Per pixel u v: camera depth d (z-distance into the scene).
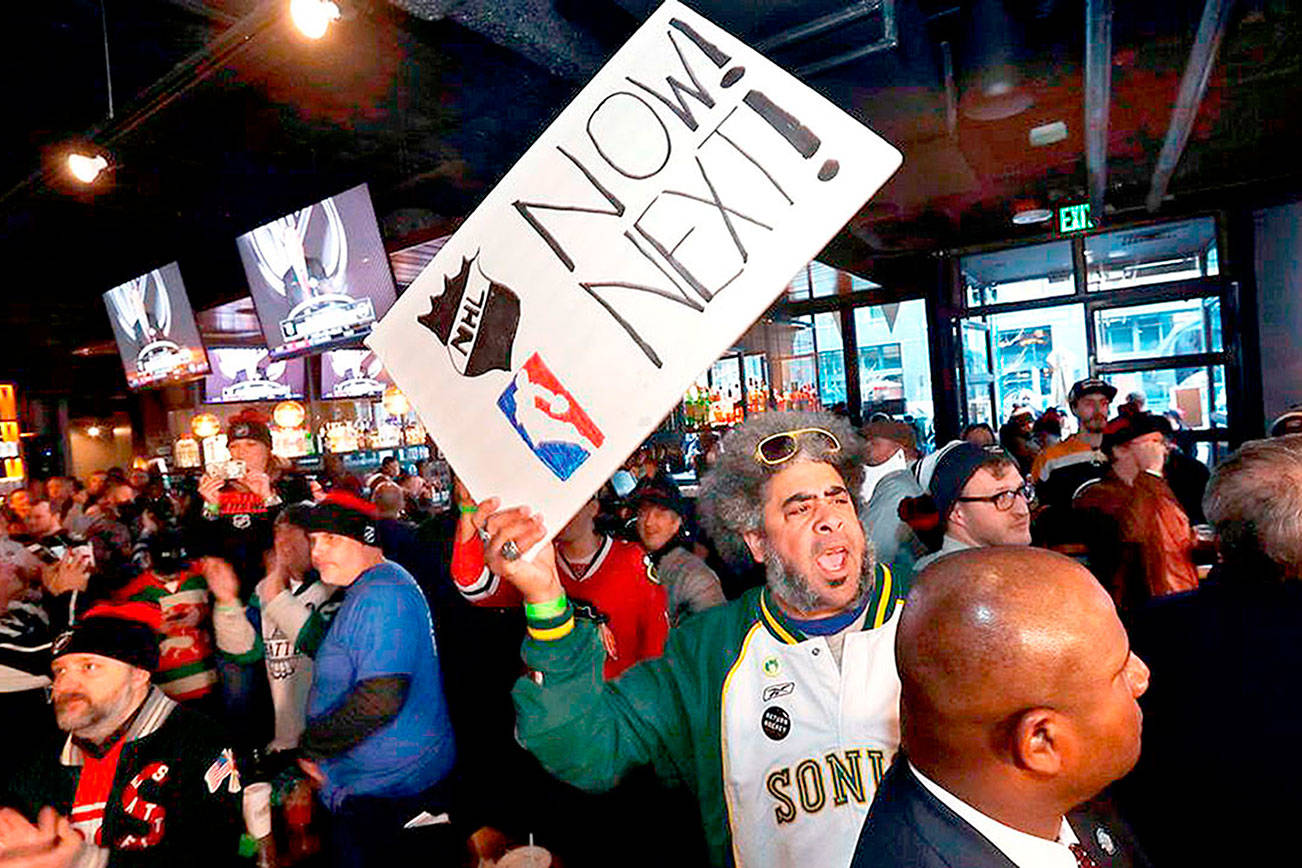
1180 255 7.44
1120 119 5.02
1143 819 1.35
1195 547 2.44
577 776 1.26
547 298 1.17
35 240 7.90
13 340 11.44
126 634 1.68
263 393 11.09
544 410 1.16
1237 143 5.70
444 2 2.72
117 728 1.68
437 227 6.48
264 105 5.27
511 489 1.18
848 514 1.25
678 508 3.03
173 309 7.10
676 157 1.12
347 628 2.20
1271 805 1.21
